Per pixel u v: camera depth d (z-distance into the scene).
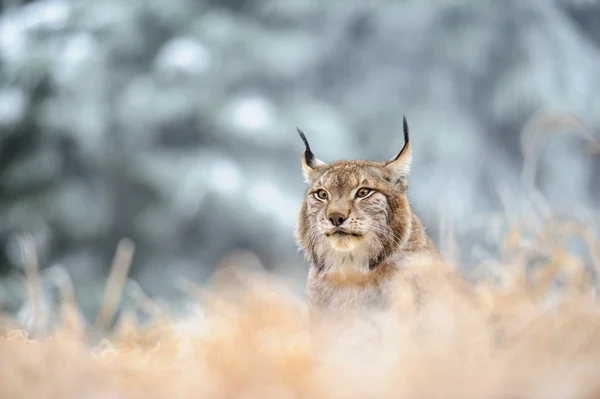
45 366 5.05
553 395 4.14
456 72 43.53
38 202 37.09
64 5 41.34
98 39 40.75
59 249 37.25
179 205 37.19
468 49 42.84
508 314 6.13
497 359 4.82
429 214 38.50
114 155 38.72
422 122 41.50
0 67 40.25
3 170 37.91
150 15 41.62
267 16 43.81
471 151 40.69
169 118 39.03
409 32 43.72
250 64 40.97
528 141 8.90
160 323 7.54
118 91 40.00
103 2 41.28
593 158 42.38
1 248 36.69
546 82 42.03
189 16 41.97
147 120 38.91
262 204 37.19
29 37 40.50
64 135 37.97
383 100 43.09
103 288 33.50
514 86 41.81
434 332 5.37
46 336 7.23
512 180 41.09
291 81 42.72
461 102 43.53
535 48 42.56
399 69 43.72
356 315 7.16
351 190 7.99
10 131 38.09
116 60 40.97
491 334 5.30
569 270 7.27
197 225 37.78
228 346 5.51
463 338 5.14
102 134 38.50
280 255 37.66
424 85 43.12
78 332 6.69
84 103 38.50
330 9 43.41
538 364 4.59
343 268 7.76
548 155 40.41
